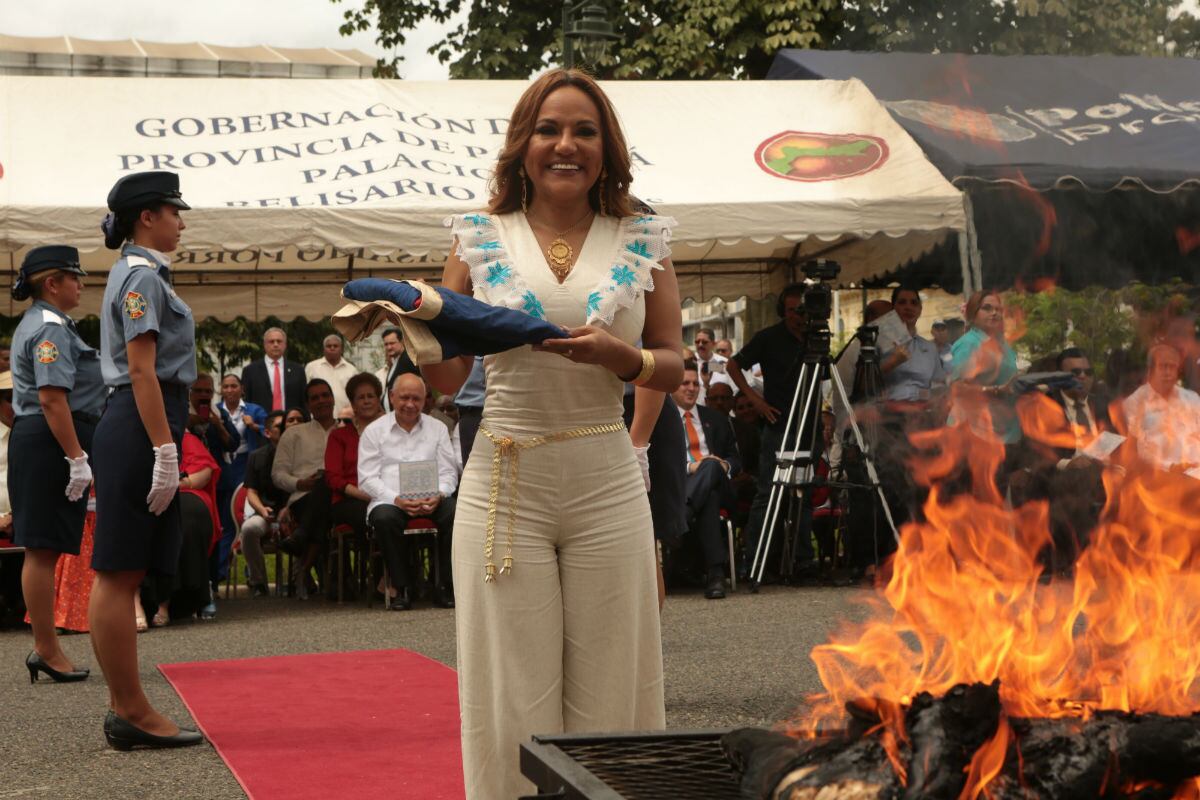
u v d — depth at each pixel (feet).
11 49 79.25
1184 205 36.01
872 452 30.86
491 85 36.29
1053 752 6.43
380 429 31.09
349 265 42.22
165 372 15.19
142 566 15.31
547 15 60.90
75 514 20.72
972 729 6.48
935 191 31.60
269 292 42.42
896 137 34.53
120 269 15.25
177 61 81.41
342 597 31.81
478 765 9.53
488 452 9.61
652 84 36.14
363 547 32.22
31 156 30.96
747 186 31.91
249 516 35.55
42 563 20.61
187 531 28.73
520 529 9.46
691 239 30.55
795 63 39.19
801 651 21.63
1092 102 37.42
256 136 32.63
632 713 9.71
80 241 28.73
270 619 29.07
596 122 9.72
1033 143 35.53
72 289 20.44
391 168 31.32
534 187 9.95
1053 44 28.89
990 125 36.01
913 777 6.25
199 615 29.91
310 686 19.77
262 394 43.27
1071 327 35.60
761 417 35.42
